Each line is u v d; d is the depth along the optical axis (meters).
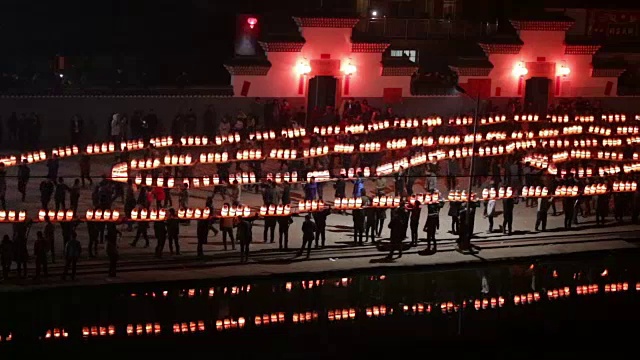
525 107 68.06
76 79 67.88
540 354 42.81
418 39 72.19
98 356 40.00
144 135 60.53
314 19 63.94
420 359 41.53
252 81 64.06
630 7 73.38
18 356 39.72
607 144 61.50
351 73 65.31
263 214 48.06
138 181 49.50
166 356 40.31
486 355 42.22
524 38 68.19
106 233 49.31
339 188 52.88
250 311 44.84
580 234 54.25
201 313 44.31
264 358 40.72
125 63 73.38
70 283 43.69
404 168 55.19
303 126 63.41
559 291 49.19
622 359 42.78
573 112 65.56
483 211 56.53
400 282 48.50
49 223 44.81
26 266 44.47
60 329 42.16
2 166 50.25
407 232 52.91
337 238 51.47
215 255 48.06
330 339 42.84
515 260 50.47
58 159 54.91
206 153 53.50
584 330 45.16
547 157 58.59
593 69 69.56
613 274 51.66
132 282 44.31
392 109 66.62
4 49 72.06
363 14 72.12
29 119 59.12
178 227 48.19
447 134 61.72
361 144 57.41
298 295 46.69
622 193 55.97
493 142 60.59
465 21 72.62
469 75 67.75
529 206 58.22
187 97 63.09
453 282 49.16
